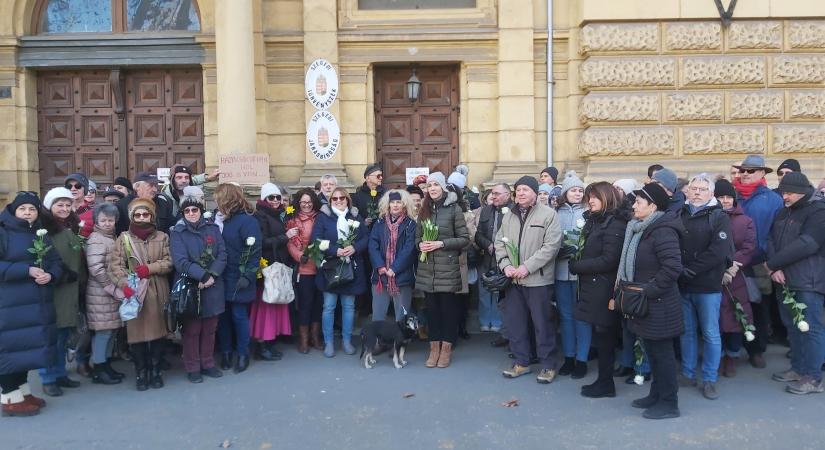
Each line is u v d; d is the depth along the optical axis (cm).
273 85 989
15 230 557
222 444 499
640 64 942
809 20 944
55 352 588
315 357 732
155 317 623
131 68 1009
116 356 736
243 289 675
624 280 545
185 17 1018
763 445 486
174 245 631
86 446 498
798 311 590
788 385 604
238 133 916
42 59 996
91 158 1022
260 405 581
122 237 617
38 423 544
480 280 798
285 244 740
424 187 786
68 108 1022
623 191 673
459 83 1015
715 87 948
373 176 827
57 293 608
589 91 955
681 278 584
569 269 611
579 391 612
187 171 775
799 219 600
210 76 996
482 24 988
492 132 998
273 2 985
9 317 546
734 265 632
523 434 511
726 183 657
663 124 951
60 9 1025
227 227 681
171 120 1019
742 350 746
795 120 949
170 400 597
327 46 974
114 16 1020
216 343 748
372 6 1002
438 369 682
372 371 677
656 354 541
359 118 991
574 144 984
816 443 489
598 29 941
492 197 743
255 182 885
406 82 1026
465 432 516
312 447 492
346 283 725
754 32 938
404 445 493
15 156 992
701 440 496
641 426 524
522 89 980
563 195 716
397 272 704
